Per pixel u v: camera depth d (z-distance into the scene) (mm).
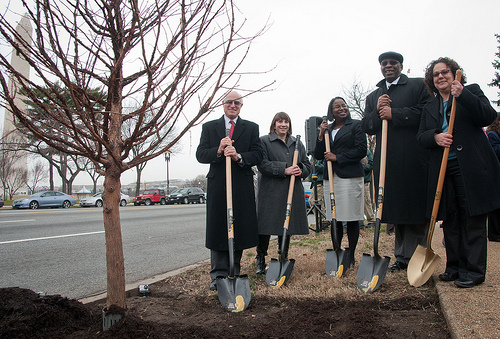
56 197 23984
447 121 2832
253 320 2379
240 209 3254
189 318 2496
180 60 1839
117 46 1947
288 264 3324
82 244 6453
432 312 2326
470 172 2590
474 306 2088
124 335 1869
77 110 1635
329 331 2113
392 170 3436
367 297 2664
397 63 3592
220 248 3158
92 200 26297
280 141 3990
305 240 5805
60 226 9398
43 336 1993
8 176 34719
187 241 6984
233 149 3125
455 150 2682
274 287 3070
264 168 3791
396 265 3508
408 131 3426
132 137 1836
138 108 2027
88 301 2990
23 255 5469
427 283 2947
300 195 3920
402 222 3340
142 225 10023
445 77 2848
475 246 2561
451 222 2826
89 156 1840
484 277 2539
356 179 3764
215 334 2066
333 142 3932
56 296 2287
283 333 2096
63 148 1785
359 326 2125
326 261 3496
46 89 1761
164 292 3268
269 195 3857
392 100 3572
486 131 4602
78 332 2051
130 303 2939
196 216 13367
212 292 3111
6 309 2102
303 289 2990
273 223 3762
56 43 1625
